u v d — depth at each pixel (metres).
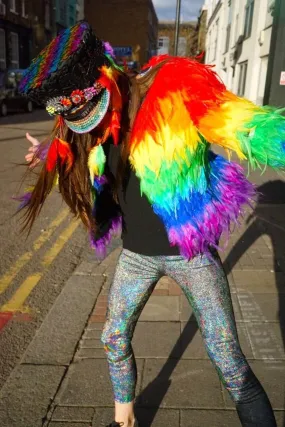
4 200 6.18
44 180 1.79
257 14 17.34
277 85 11.55
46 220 5.44
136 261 1.72
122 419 1.90
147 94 1.53
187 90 1.46
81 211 1.82
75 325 3.03
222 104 1.46
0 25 28.12
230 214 1.65
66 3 39.84
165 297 3.37
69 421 2.19
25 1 31.75
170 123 1.46
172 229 1.59
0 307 3.35
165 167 1.50
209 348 1.70
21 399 2.34
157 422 2.16
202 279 1.65
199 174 1.54
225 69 27.19
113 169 1.70
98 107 1.52
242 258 4.07
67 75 1.42
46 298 3.49
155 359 2.64
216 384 2.41
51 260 4.23
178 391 2.37
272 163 1.45
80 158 1.75
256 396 1.69
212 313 1.66
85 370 2.55
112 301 1.79
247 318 3.04
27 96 1.55
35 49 33.78
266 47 16.05
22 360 2.65
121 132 1.59
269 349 2.70
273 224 4.94
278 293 3.40
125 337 1.81
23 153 9.77
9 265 4.11
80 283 3.68
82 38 1.41
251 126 1.40
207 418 2.18
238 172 1.72
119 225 1.80
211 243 1.63
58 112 1.53
